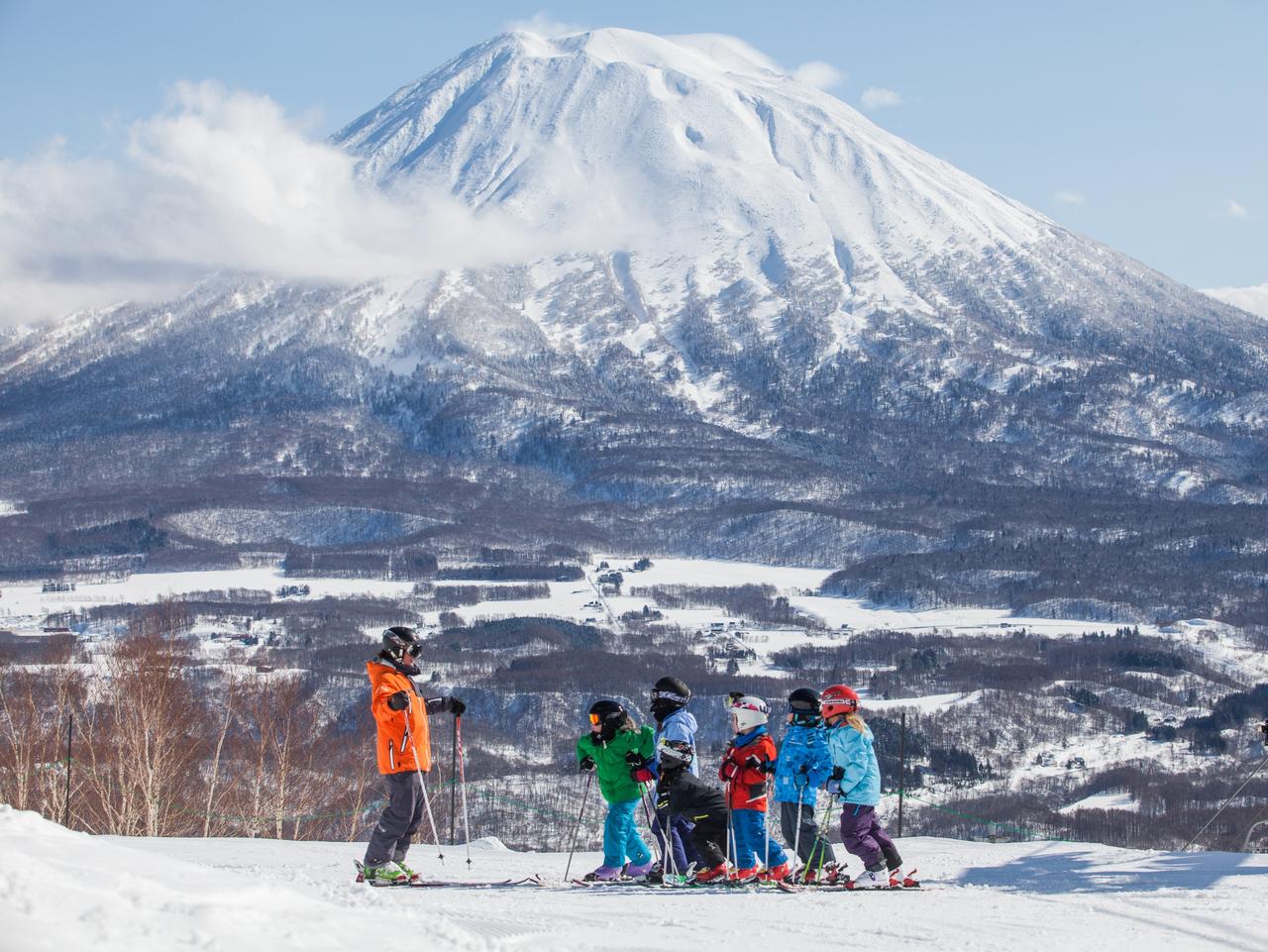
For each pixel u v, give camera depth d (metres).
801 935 7.81
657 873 11.97
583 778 68.94
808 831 11.63
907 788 81.81
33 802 32.72
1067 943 7.80
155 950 4.50
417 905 8.45
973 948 7.48
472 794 57.72
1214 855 15.62
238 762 37.81
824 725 11.55
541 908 8.88
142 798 34.12
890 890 11.22
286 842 17.80
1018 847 17.30
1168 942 8.00
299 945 5.00
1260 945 7.99
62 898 4.74
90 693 36.44
